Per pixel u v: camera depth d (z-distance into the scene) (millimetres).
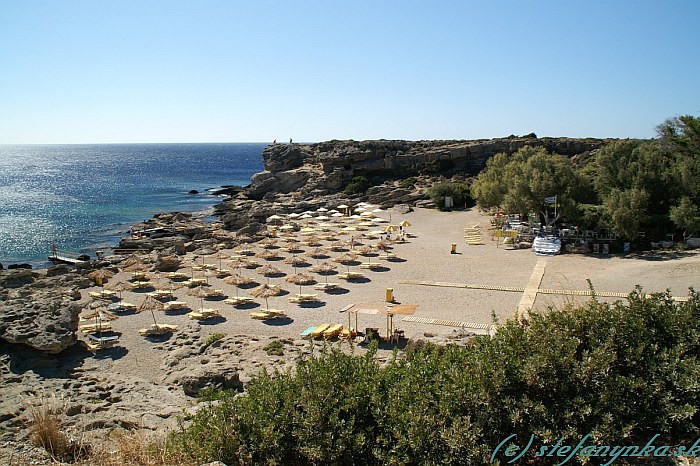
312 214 82125
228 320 37094
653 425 10602
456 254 54250
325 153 107188
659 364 10992
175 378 26547
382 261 52656
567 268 45031
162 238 67500
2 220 92312
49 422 13250
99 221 91438
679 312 12195
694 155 54906
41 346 29188
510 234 58156
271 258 55750
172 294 44031
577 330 11922
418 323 34000
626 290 36750
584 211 54062
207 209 103375
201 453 10922
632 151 54719
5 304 34875
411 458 10289
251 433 11336
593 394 10500
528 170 58719
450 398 10734
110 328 34906
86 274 50562
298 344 31766
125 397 24344
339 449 10586
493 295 39312
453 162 100562
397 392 11531
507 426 10430
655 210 51625
